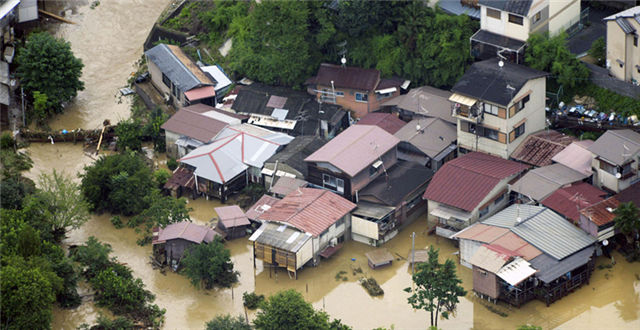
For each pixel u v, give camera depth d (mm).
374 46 87312
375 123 83188
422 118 83062
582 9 88688
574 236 68938
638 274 68438
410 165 78750
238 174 79812
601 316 65312
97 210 79188
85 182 78750
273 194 79125
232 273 71250
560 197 71312
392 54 86438
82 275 71125
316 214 72688
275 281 71062
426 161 79438
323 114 85938
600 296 67062
